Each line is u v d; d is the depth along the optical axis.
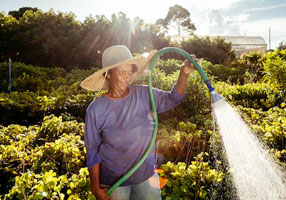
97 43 20.88
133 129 2.05
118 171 2.10
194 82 6.69
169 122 6.00
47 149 4.05
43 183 2.76
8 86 11.70
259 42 49.69
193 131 4.83
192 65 2.13
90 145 2.08
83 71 14.73
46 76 13.91
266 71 9.72
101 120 2.05
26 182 2.77
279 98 8.15
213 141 4.11
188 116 6.58
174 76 7.60
